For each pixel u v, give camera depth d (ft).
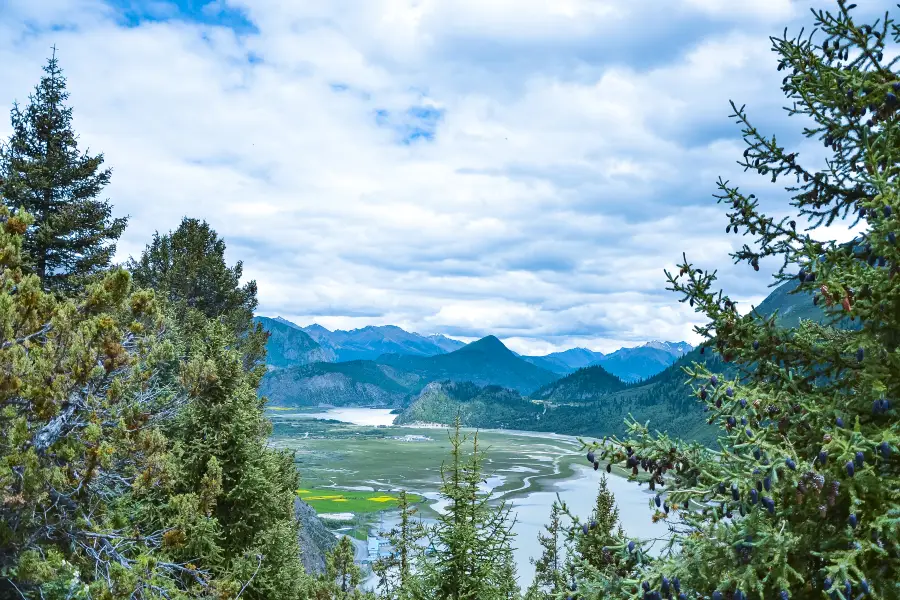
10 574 30.22
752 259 18.62
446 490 39.47
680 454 15.66
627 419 16.46
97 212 107.65
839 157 17.75
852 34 16.93
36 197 105.29
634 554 15.97
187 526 43.88
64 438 34.27
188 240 165.27
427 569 38.47
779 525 14.30
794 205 18.88
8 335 32.14
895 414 14.56
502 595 37.81
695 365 16.22
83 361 33.96
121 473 38.83
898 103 15.37
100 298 36.78
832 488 12.64
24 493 29.99
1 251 34.60
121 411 37.35
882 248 14.23
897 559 12.67
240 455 54.70
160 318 42.42
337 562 93.15
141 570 35.19
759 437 13.91
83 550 36.24
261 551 53.62
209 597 42.63
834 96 16.74
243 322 150.71
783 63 18.43
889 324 14.82
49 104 109.50
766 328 17.25
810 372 17.20
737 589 13.04
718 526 14.30
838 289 14.82
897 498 13.55
